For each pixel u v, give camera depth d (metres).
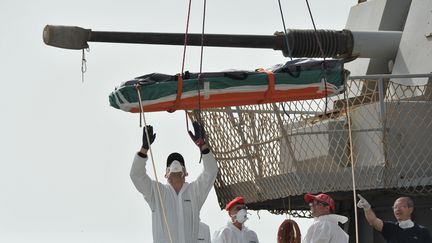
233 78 18.36
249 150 22.25
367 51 23.84
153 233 17.27
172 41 21.78
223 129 22.45
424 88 21.83
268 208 25.03
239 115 22.03
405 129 21.53
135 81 17.98
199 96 18.23
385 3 24.88
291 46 22.98
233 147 22.53
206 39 22.19
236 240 21.45
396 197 22.77
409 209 19.25
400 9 24.86
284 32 22.38
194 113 22.34
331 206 19.45
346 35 23.58
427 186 21.50
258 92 18.56
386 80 22.70
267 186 22.27
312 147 21.72
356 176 21.59
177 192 17.39
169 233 16.70
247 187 22.70
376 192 22.09
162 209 17.17
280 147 21.83
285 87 18.66
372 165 21.55
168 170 17.45
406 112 21.53
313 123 21.78
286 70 18.70
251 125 22.00
